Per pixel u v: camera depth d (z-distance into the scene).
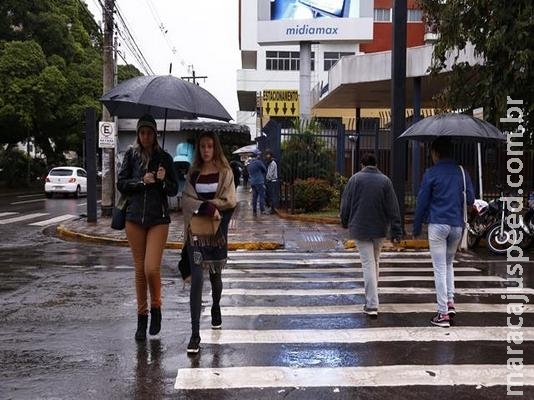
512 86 12.10
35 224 18.69
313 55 53.75
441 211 6.70
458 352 5.85
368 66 21.33
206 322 6.89
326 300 8.03
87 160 17.70
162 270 10.43
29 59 32.97
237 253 12.66
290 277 9.76
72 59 36.50
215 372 5.29
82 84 35.38
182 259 6.15
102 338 6.30
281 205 20.62
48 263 11.31
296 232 15.38
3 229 17.41
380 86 22.72
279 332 6.49
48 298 8.18
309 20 31.14
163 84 6.46
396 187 13.73
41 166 42.91
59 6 38.12
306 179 20.30
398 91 13.66
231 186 6.03
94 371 5.32
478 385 5.01
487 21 12.27
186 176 6.11
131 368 5.40
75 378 5.16
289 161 20.59
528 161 15.64
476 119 7.81
